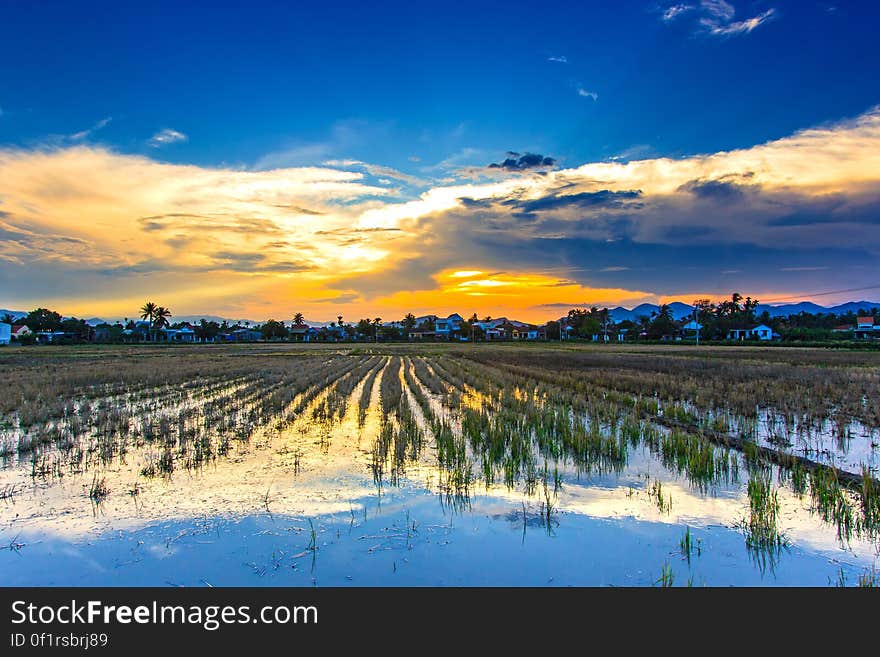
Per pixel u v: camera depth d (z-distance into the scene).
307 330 146.25
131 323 126.19
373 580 5.34
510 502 7.59
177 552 5.95
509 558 5.79
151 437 11.93
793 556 5.87
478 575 5.44
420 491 8.09
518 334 146.25
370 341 125.12
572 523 6.80
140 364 35.75
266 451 10.73
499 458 9.99
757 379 23.03
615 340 115.50
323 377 25.38
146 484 8.41
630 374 26.11
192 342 110.00
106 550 6.01
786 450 10.98
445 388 21.22
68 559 5.80
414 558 5.80
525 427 12.74
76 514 7.10
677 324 117.75
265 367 32.47
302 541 6.22
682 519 6.94
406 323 152.12
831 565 5.67
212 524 6.75
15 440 11.74
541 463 9.77
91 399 18.41
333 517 6.99
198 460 9.96
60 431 12.48
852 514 7.10
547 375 25.53
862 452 10.82
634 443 11.43
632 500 7.71
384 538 6.31
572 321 137.12
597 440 10.73
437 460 9.94
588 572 5.50
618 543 6.21
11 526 6.68
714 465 9.49
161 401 17.95
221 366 33.44
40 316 111.62
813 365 31.47
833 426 13.38
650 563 5.71
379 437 11.63
